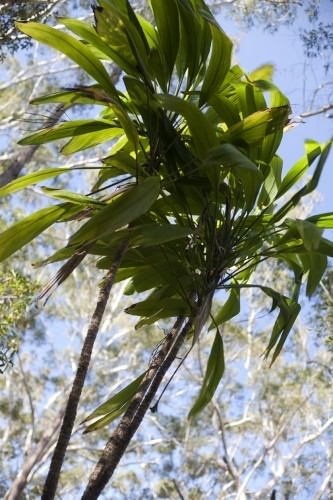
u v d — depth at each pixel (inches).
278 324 106.5
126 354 561.6
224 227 103.7
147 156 102.3
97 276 533.6
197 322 96.7
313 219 106.7
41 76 485.4
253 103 110.0
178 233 93.9
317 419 539.2
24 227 102.0
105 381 547.5
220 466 537.3
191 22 103.7
